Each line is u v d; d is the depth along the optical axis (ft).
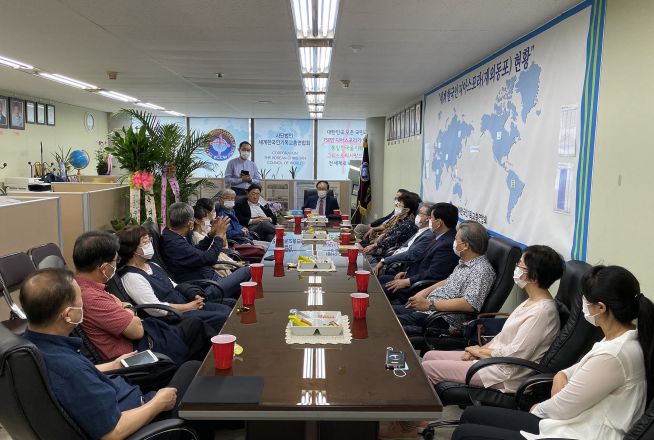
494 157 13.52
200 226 15.40
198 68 17.40
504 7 9.41
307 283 10.06
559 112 9.72
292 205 28.89
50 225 14.52
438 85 19.99
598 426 5.28
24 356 4.48
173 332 8.64
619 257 7.68
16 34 12.71
